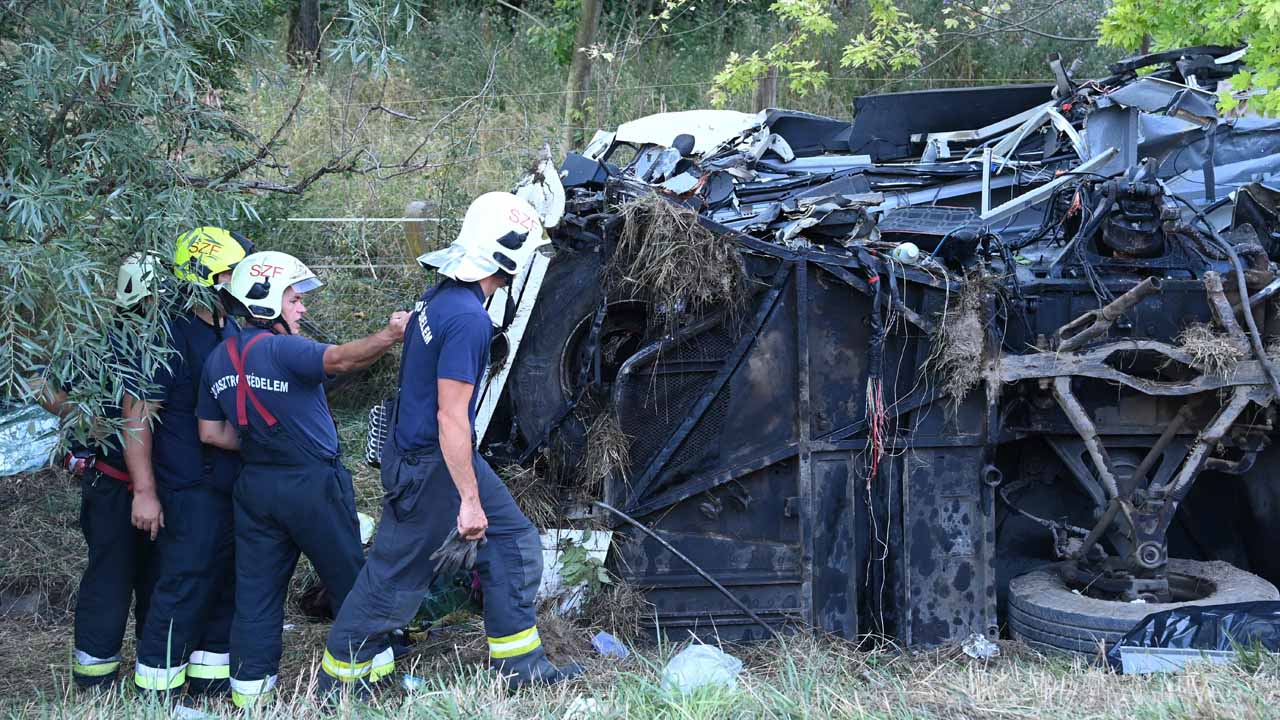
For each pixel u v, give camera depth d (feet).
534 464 23.41
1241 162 29.25
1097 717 15.84
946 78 56.54
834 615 22.25
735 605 22.21
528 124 47.96
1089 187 23.31
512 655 18.11
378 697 18.15
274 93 42.52
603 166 24.63
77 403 15.35
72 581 25.04
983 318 21.39
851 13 58.59
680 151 31.30
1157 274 22.13
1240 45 35.27
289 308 18.53
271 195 35.06
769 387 22.08
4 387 19.43
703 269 21.29
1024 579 22.58
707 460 22.25
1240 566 24.93
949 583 22.08
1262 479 24.40
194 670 19.21
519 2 67.10
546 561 22.09
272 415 17.56
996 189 29.27
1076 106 31.45
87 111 16.47
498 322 22.88
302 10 49.67
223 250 18.07
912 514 22.02
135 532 19.10
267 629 18.24
